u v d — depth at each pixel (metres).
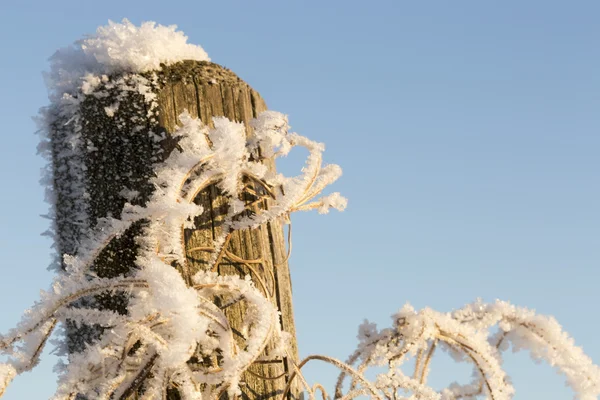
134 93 1.99
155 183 1.86
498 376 2.20
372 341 2.11
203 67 2.14
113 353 1.66
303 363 1.90
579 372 2.38
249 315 1.91
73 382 1.60
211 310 1.75
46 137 2.10
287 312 2.13
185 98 2.03
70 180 2.02
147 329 1.61
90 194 1.97
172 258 1.84
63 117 2.06
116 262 1.88
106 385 1.60
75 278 1.69
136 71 2.03
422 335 2.09
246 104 2.14
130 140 1.96
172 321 1.53
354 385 1.96
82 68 2.08
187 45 2.17
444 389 2.29
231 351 1.72
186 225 1.84
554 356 2.40
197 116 2.03
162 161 1.95
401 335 2.12
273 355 1.95
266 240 2.12
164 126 1.97
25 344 1.63
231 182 1.98
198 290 1.85
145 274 1.60
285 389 1.91
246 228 2.01
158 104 1.98
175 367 1.53
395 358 2.09
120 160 1.96
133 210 1.74
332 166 2.13
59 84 2.07
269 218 1.99
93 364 1.64
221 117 2.00
